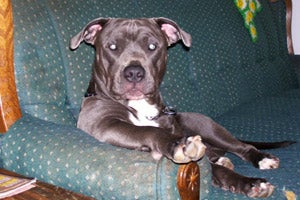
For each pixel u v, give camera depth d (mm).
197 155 504
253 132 953
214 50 1090
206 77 1052
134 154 551
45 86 748
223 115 1073
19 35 729
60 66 778
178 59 992
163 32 790
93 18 849
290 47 1438
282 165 765
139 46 726
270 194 636
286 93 1289
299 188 668
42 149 609
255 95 1217
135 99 723
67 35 796
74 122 778
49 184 592
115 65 720
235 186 652
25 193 564
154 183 515
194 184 536
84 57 817
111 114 712
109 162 548
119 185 529
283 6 1416
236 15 1201
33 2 767
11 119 677
